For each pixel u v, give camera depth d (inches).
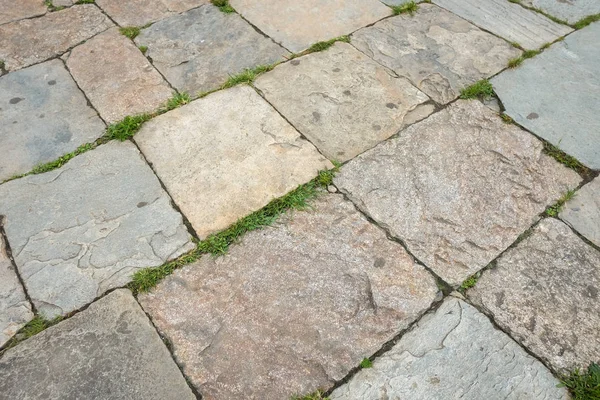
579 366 81.5
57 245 96.6
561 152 113.1
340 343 84.4
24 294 89.9
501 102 124.6
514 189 106.5
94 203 103.1
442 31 145.1
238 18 148.6
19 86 127.6
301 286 91.4
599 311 88.0
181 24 146.5
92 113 121.2
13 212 101.7
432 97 125.7
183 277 92.4
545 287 91.0
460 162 111.3
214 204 102.9
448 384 79.7
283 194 104.8
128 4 153.6
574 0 156.4
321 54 136.6
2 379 80.2
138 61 134.5
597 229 99.6
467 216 101.7
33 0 154.7
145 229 98.8
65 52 137.5
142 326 86.2
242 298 89.7
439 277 92.5
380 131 117.4
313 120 119.4
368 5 154.1
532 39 142.7
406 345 84.1
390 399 78.3
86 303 88.8
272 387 79.9
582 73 132.2
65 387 79.5
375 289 90.9
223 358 82.9
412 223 100.4
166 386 79.7
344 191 105.7
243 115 120.0
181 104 122.6
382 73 131.5
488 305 88.8
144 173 108.3
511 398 78.4
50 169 109.5
